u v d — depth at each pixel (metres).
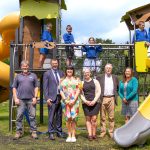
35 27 7.99
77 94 5.67
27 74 6.02
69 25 7.85
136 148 5.25
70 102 5.64
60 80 5.78
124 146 5.20
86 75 5.75
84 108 5.81
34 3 7.70
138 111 5.64
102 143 5.59
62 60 7.68
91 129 5.82
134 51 6.69
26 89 5.95
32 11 7.66
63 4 8.30
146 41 6.89
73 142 5.68
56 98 5.97
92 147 5.30
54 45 6.79
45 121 8.52
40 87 8.16
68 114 5.67
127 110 6.00
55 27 8.35
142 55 6.64
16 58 7.04
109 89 5.95
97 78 6.06
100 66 7.55
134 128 5.50
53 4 7.66
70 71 5.72
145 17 7.20
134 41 7.02
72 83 5.69
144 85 8.15
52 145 5.47
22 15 7.68
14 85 5.99
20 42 7.73
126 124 5.54
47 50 7.32
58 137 6.10
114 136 5.28
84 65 7.45
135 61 6.68
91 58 7.41
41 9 7.66
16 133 6.04
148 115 5.60
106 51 7.80
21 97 5.96
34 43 6.86
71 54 7.50
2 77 8.82
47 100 5.96
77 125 7.58
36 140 5.89
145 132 5.25
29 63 7.02
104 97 5.96
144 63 6.62
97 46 7.31
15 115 6.89
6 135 6.39
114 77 6.01
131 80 5.95
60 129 6.13
